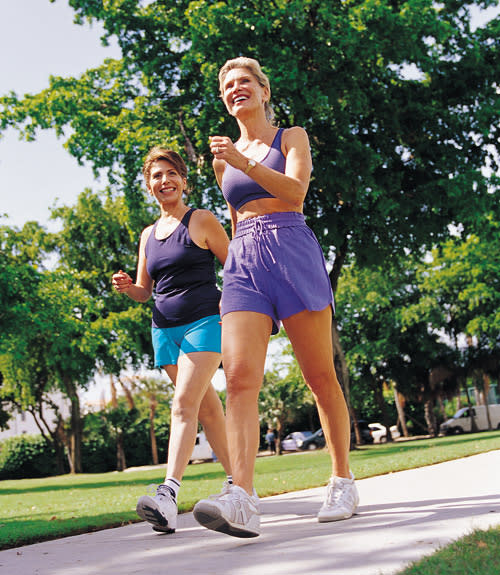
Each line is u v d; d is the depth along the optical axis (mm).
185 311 3215
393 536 2002
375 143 16531
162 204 3467
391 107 15875
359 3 15672
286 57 13828
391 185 15898
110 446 37781
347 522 2502
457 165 16406
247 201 2709
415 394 34688
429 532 1996
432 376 33750
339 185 15102
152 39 16953
